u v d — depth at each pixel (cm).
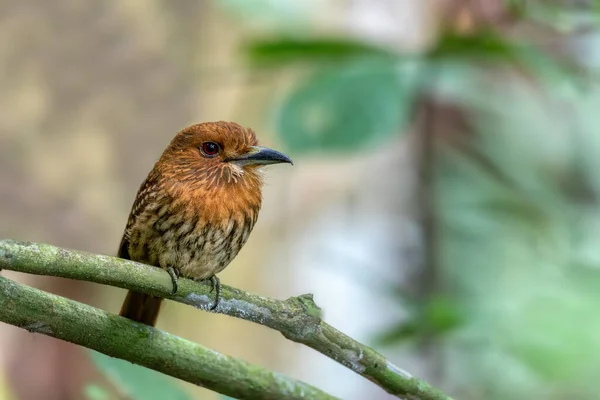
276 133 706
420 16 1084
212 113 1202
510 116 1271
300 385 539
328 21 1089
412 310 841
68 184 1082
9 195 1058
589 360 934
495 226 1180
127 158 1116
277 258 1274
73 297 1109
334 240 1225
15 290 480
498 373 1051
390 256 1177
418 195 1173
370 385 1225
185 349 515
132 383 511
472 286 1151
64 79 1086
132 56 1123
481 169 1209
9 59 1066
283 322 512
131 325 504
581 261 1051
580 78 820
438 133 1205
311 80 719
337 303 1201
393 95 703
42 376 1055
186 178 632
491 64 880
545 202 1137
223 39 1180
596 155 1251
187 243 633
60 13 1080
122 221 1101
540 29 913
